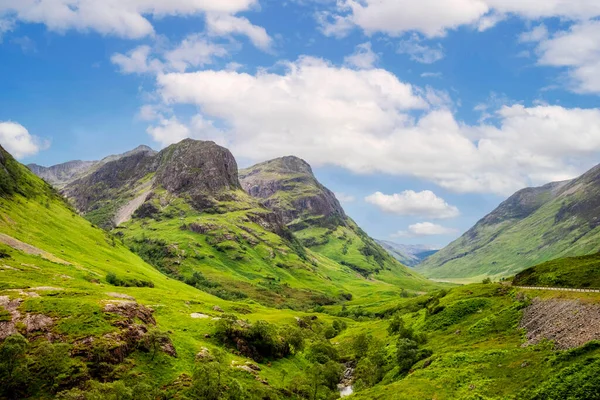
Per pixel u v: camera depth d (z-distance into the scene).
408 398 94.88
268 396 108.44
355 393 112.75
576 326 93.81
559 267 148.00
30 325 95.56
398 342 150.50
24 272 143.38
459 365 105.38
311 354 167.38
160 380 98.50
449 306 156.50
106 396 78.19
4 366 80.75
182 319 148.25
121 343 99.88
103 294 128.00
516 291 142.50
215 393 96.44
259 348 146.25
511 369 91.62
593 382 70.75
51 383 82.75
